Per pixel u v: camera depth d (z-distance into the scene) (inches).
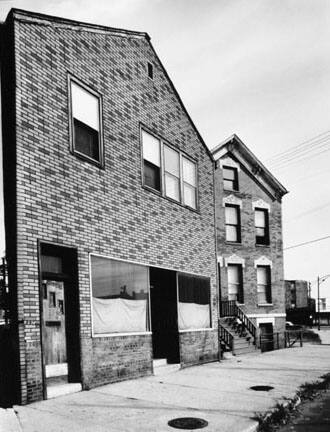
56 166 368.2
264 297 1003.3
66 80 393.7
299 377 463.5
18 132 332.5
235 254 951.6
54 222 358.9
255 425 266.8
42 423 262.1
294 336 1160.8
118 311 435.2
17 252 319.3
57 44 387.2
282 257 1037.8
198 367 552.1
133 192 482.9
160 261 525.3
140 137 510.3
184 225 594.9
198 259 625.0
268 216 1031.6
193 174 641.6
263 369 529.7
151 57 553.6
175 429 254.5
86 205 401.7
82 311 378.6
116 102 469.1
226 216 967.0
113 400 330.3
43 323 330.0
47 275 354.9
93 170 417.4
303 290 2447.1
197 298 611.8
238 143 976.9
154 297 569.9
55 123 372.8
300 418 303.9
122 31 490.0
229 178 983.6
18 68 340.2
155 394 358.0
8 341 321.1
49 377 349.4
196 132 658.8
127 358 433.4
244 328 856.9
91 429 251.8
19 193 326.3
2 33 356.5
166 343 552.4
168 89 588.4
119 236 448.1
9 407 304.3
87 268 393.1
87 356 376.5
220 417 283.7
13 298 317.1
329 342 1182.9
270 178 1032.2
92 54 436.8
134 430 251.4
